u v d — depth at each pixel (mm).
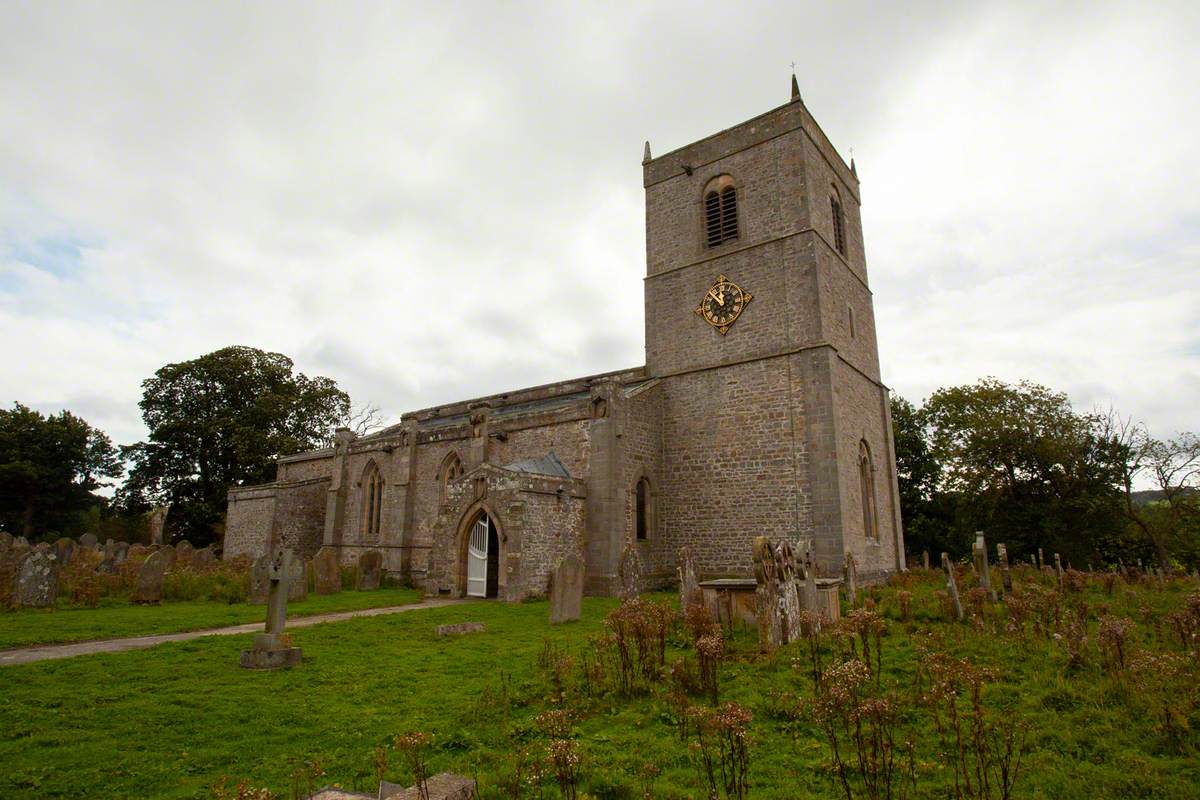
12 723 9195
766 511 27281
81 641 15570
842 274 31547
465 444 34188
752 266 30047
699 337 31219
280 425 58500
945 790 6547
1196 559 48562
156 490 57125
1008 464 45375
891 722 7504
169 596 24109
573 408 29562
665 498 30328
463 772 7352
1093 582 23453
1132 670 9492
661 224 33969
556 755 6375
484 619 19016
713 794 6086
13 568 21844
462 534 27125
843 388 28641
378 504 38844
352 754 8078
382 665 12773
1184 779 6676
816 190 30453
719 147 32438
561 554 26000
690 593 16375
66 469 63219
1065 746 7625
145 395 57094
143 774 7488
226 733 8852
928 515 49719
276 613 13055
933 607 16703
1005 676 10344
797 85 30453
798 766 7340
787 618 13461
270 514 42281
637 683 10516
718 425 29406
